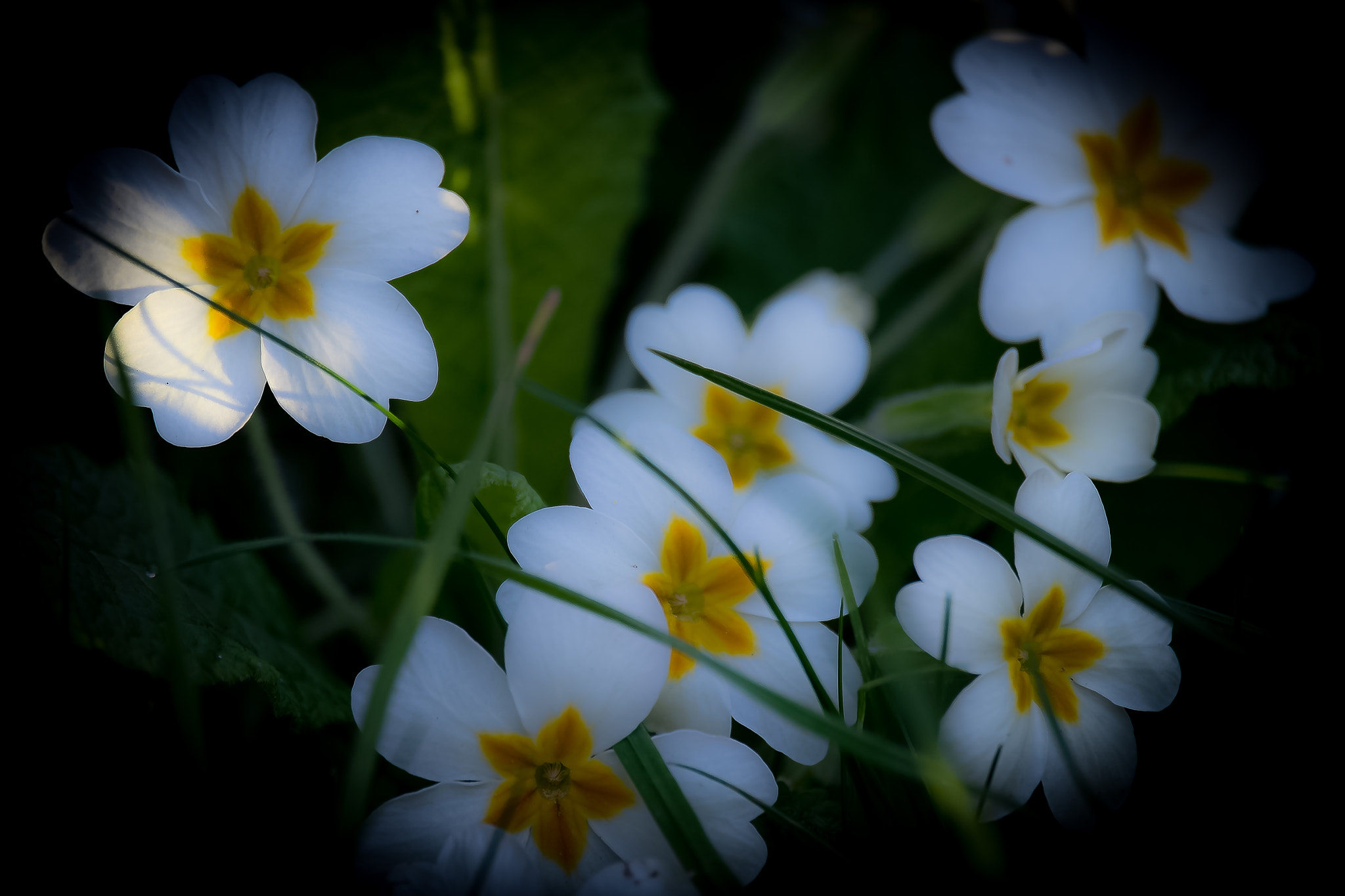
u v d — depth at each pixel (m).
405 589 0.30
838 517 0.29
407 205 0.28
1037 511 0.28
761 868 0.27
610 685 0.27
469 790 0.27
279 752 0.29
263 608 0.30
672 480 0.28
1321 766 0.29
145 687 0.28
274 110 0.28
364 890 0.27
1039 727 0.28
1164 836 0.29
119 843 0.27
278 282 0.29
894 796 0.28
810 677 0.28
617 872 0.27
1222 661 0.29
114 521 0.29
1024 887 0.28
